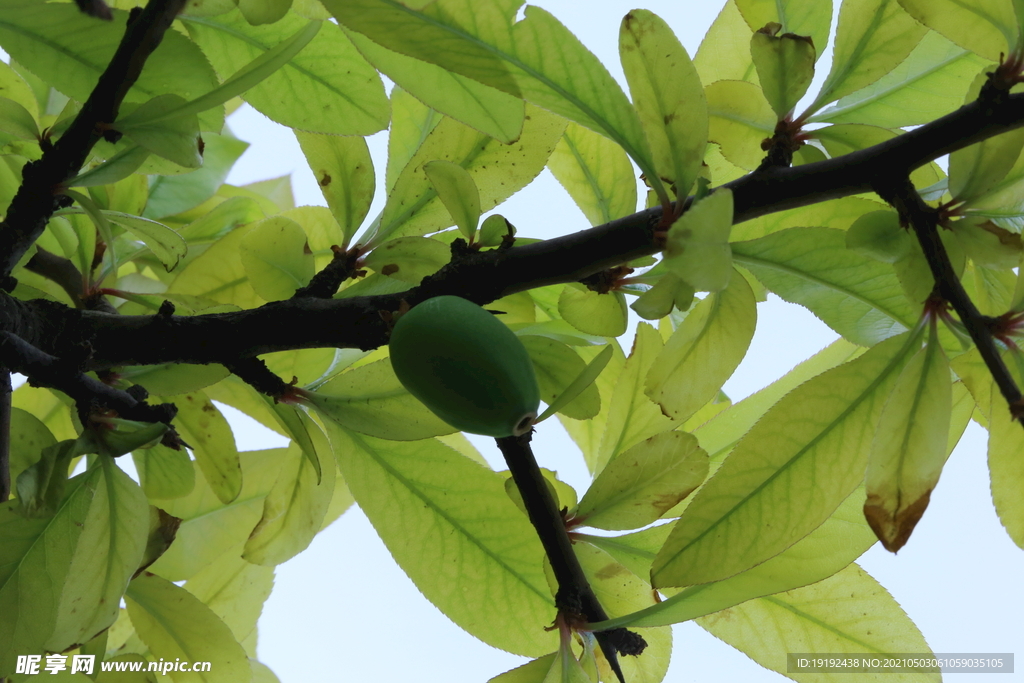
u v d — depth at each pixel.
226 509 1.10
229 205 1.10
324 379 1.07
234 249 1.07
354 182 1.04
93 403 1.00
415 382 0.98
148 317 1.02
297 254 1.05
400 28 0.98
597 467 1.03
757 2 1.02
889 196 0.98
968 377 0.99
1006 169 0.98
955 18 0.99
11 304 1.01
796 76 1.00
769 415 0.98
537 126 1.03
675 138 0.98
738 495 0.98
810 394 0.98
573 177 1.05
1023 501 0.98
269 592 1.11
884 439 0.97
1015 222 1.00
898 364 0.98
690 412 1.00
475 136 1.04
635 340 1.03
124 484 1.00
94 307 1.07
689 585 0.97
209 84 1.00
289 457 1.05
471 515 1.03
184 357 1.02
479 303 1.01
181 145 0.99
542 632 1.03
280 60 0.98
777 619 1.03
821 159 1.01
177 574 1.09
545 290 1.06
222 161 1.12
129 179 1.07
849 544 0.99
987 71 0.98
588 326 1.03
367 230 1.04
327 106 1.03
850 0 1.00
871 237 0.99
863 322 1.01
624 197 1.05
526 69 0.98
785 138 1.00
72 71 1.00
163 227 1.02
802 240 0.99
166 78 1.00
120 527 1.00
